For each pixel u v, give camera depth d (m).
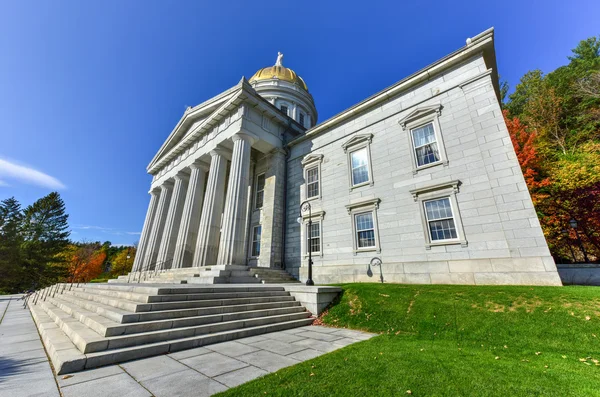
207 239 17.66
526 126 25.84
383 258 13.67
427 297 8.96
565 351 5.42
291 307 10.09
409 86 15.09
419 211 12.98
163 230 25.77
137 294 7.96
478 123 12.11
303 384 3.90
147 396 3.61
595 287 8.34
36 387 3.86
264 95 34.84
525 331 6.30
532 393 3.54
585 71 26.08
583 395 3.44
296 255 18.00
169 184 27.39
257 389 3.74
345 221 15.95
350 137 17.44
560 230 16.19
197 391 3.78
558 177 17.11
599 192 15.14
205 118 23.45
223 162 20.48
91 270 54.09
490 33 12.30
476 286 9.52
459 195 11.91
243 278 14.38
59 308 10.78
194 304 8.03
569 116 24.42
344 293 11.00
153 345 5.69
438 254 11.92
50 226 52.75
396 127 15.16
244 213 17.31
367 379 4.08
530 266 9.65
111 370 4.66
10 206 52.56
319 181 18.34
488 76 12.23
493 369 4.50
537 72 30.42
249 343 6.71
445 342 6.56
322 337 7.38
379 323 8.38
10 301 20.77
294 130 22.75
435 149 13.30
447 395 3.53
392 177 14.52
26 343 6.72
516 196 10.48
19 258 43.41
